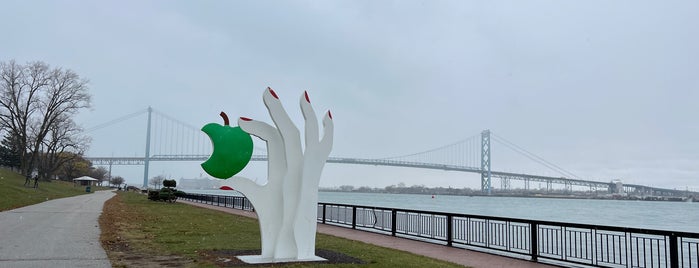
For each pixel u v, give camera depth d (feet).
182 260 29.89
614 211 217.97
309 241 31.65
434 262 31.12
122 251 33.45
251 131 30.73
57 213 68.44
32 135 203.00
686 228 115.85
